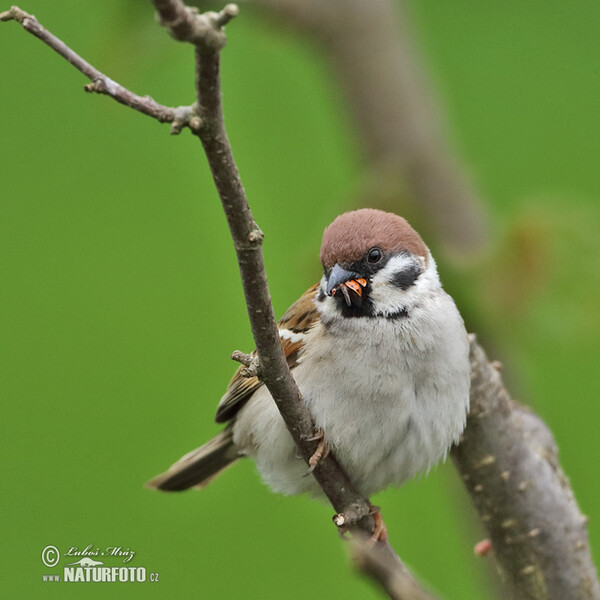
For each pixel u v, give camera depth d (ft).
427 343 25.62
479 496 25.96
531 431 27.09
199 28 14.76
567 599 25.75
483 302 29.71
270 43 35.86
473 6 39.96
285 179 38.40
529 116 39.60
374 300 25.94
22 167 39.01
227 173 16.66
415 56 35.50
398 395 25.39
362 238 26.45
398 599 16.97
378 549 23.71
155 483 30.76
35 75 39.17
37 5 39.06
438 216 33.04
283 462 26.86
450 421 25.59
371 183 33.42
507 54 40.06
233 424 29.50
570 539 25.72
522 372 30.60
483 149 39.09
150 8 32.27
